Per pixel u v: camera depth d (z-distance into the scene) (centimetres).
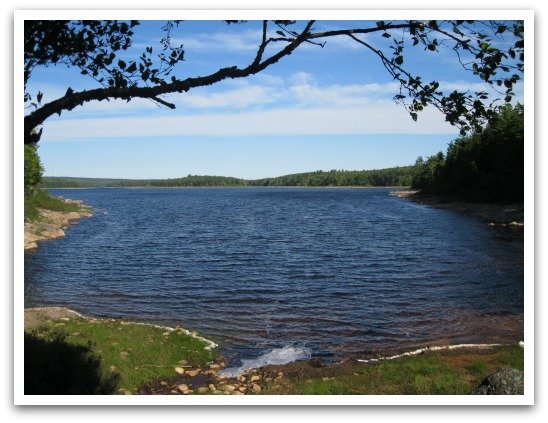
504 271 2344
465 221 5231
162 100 443
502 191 6606
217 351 1260
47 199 5862
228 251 3200
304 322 1532
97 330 1247
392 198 11606
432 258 2792
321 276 2311
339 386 939
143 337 1255
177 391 968
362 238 3872
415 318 1559
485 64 443
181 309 1702
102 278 2284
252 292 1969
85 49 499
